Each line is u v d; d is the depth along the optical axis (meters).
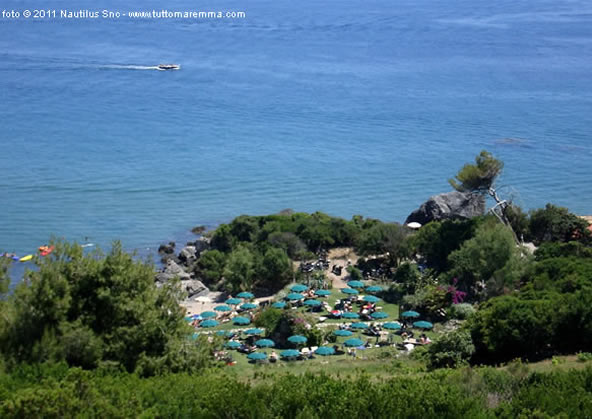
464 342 44.91
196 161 141.50
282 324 57.12
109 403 27.86
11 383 29.72
